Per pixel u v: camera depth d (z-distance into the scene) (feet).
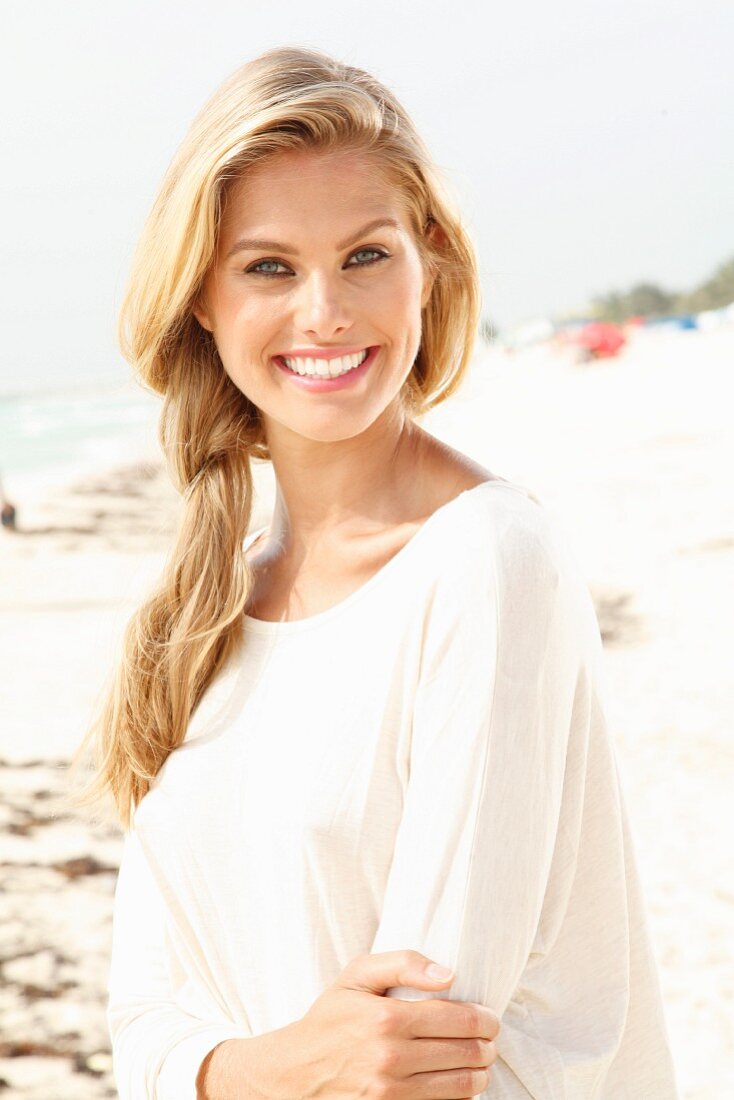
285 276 4.41
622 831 4.37
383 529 4.55
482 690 3.83
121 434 140.26
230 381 5.28
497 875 3.71
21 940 14.51
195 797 4.50
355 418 4.41
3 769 20.48
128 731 4.86
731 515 36.99
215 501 5.11
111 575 37.86
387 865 4.07
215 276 4.55
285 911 4.18
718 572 30.17
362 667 4.18
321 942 4.12
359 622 4.27
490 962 3.67
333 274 4.33
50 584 37.01
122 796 5.00
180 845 4.54
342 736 4.13
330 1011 3.71
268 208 4.32
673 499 41.50
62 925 14.92
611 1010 4.27
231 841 4.40
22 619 32.42
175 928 4.67
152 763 4.81
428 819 3.82
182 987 4.85
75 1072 11.68
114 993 4.98
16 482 73.61
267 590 4.87
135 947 4.98
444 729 3.88
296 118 4.23
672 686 21.89
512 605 3.87
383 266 4.39
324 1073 3.70
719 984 12.01
